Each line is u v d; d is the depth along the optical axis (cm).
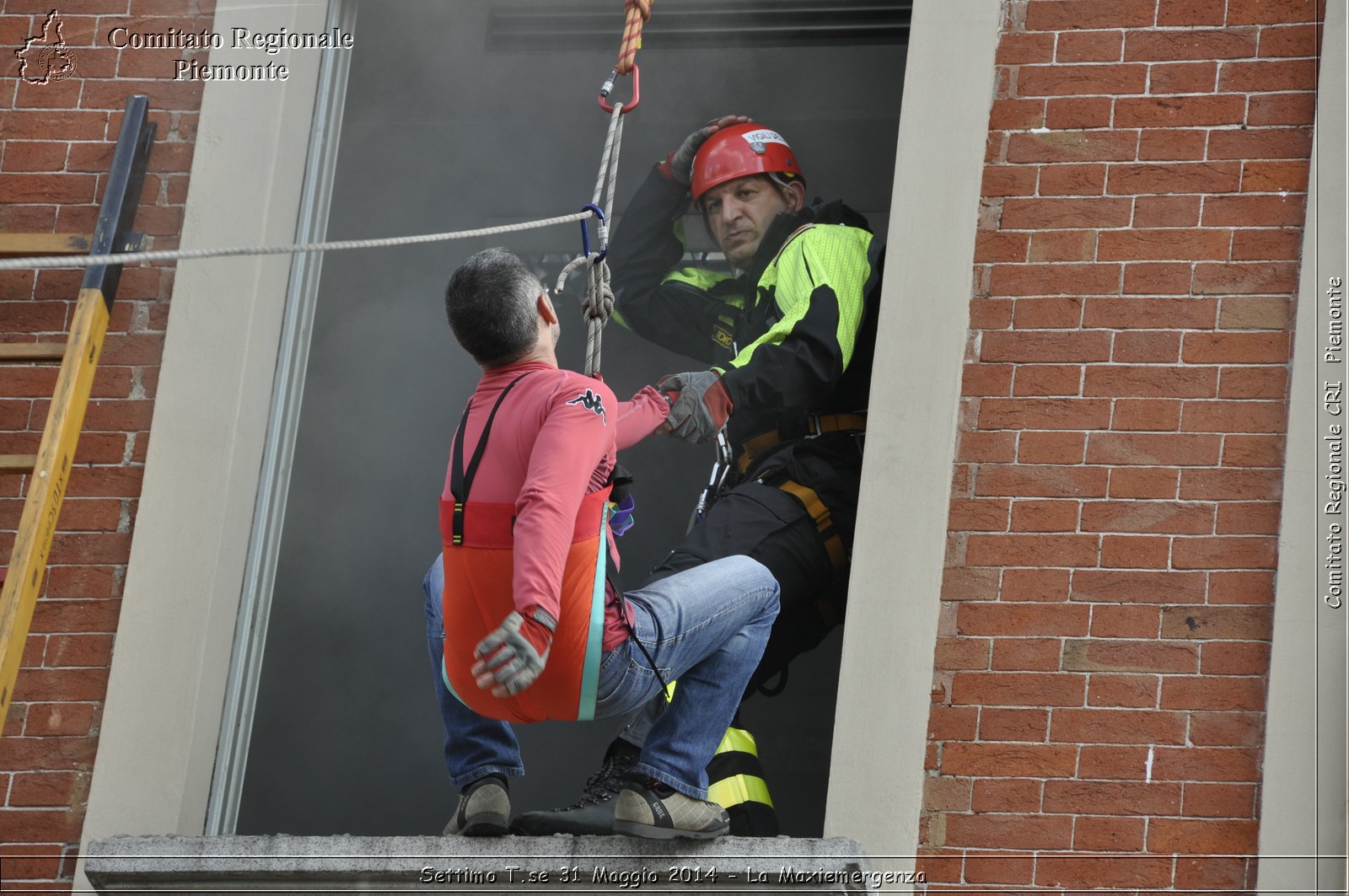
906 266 1580
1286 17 1614
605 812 1267
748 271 1875
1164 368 1523
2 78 1808
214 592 1588
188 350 1664
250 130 1753
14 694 1562
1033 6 1658
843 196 2466
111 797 1516
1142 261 1557
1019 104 1627
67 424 1570
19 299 1702
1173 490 1488
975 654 1462
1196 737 1416
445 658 1165
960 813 1417
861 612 1480
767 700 2512
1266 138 1579
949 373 1541
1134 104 1609
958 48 1650
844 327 1623
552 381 1135
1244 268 1541
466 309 1159
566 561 1076
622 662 1133
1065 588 1470
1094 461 1505
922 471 1515
